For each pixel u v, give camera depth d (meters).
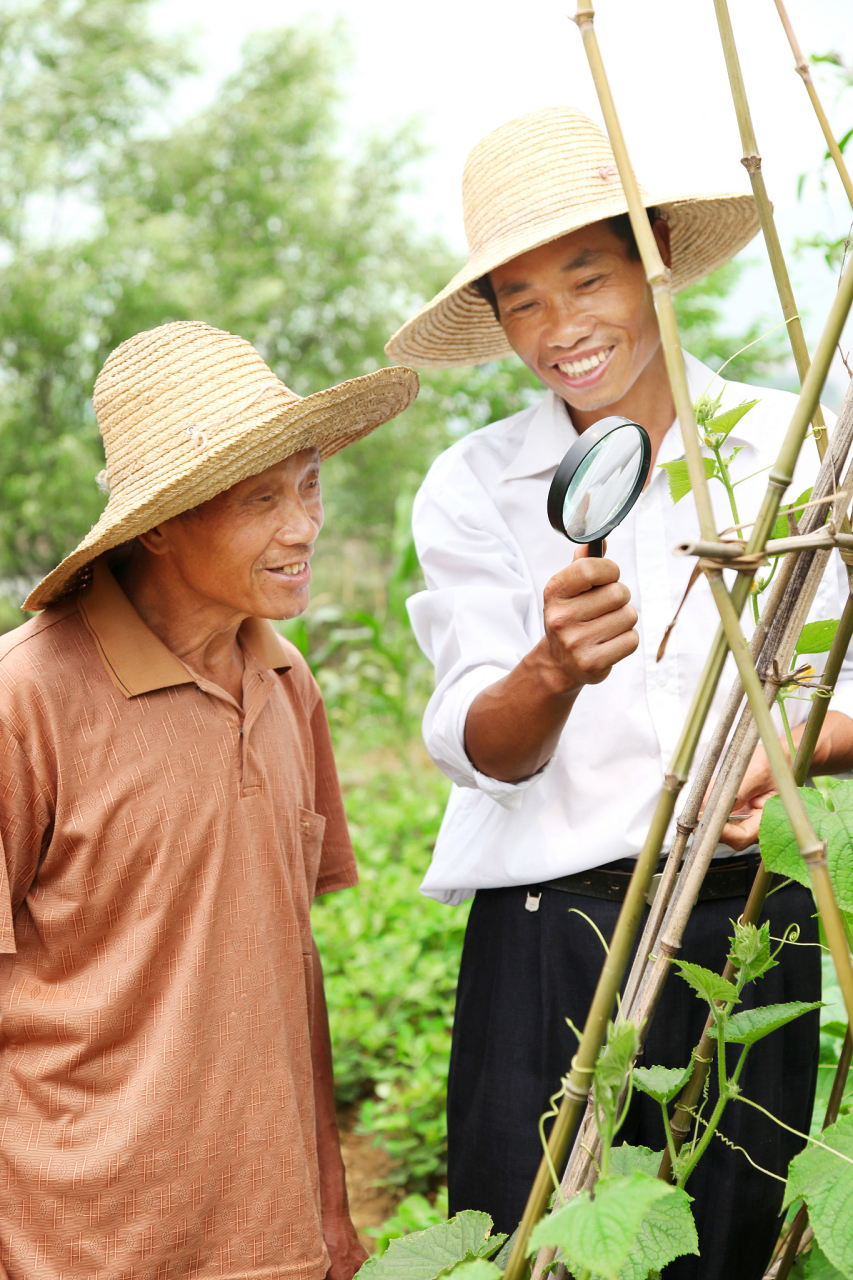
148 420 1.29
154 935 1.32
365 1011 3.33
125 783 1.31
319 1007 1.63
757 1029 0.91
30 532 13.02
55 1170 1.29
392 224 14.65
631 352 1.49
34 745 1.27
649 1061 1.47
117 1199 1.28
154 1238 1.30
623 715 1.49
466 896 1.73
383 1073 2.99
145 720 1.33
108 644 1.33
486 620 1.54
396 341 1.78
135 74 13.91
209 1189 1.33
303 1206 1.40
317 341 14.50
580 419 1.63
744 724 0.89
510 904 1.57
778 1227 1.53
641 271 1.48
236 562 1.29
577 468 0.91
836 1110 1.26
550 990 1.52
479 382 9.80
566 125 1.53
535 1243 0.73
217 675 1.43
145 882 1.32
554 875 1.50
